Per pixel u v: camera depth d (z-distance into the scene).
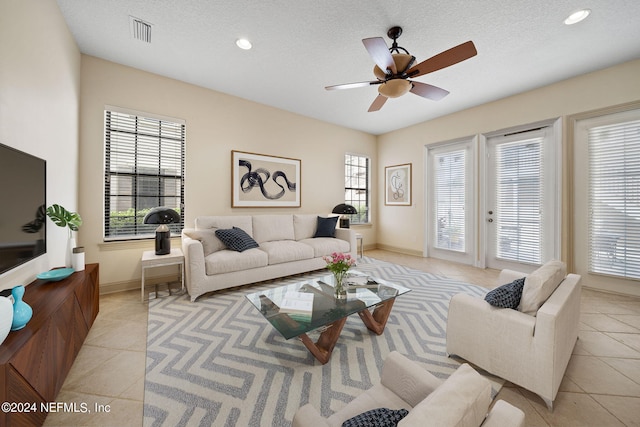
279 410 1.27
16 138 1.47
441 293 2.91
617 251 2.87
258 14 2.10
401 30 2.25
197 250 2.61
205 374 1.52
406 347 1.82
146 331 2.01
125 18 2.15
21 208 1.41
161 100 3.10
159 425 1.17
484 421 0.58
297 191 4.41
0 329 0.94
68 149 2.29
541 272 1.49
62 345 1.39
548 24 2.20
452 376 0.60
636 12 2.06
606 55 2.65
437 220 4.69
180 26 2.24
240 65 2.87
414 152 4.95
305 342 1.60
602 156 2.95
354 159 5.38
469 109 4.10
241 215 3.75
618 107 2.79
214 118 3.51
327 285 2.31
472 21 2.17
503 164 3.80
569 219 3.15
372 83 2.26
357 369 1.58
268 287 3.07
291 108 4.14
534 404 1.31
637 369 1.59
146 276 3.03
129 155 2.96
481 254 4.01
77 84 2.53
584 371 1.57
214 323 2.16
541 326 1.27
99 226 2.76
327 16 2.11
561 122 3.19
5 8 1.37
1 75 1.34
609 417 1.23
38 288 1.59
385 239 5.53
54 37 1.97
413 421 0.46
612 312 2.40
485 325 1.48
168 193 3.22
